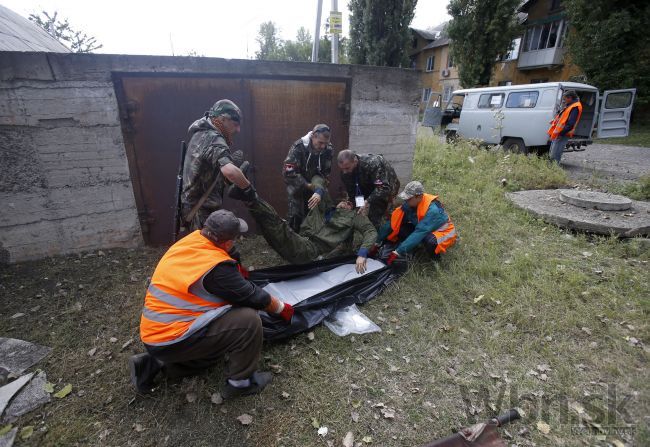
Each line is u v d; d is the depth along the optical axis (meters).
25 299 3.14
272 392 2.25
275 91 4.13
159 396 2.20
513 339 2.68
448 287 3.25
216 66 3.79
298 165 3.62
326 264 3.45
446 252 3.88
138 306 3.08
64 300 3.14
